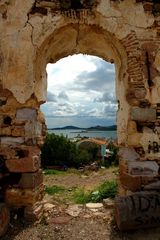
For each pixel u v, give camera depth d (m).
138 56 4.84
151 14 4.96
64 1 4.82
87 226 4.39
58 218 4.70
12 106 4.68
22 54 4.72
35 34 4.75
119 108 5.21
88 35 5.16
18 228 4.25
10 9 4.78
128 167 4.72
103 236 4.07
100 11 4.86
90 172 10.60
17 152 4.60
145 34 4.91
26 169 4.54
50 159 12.57
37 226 4.35
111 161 12.95
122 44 4.88
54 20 4.77
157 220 4.17
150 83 4.85
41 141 4.95
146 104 4.82
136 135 4.76
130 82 4.81
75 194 6.61
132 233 4.13
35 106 4.74
